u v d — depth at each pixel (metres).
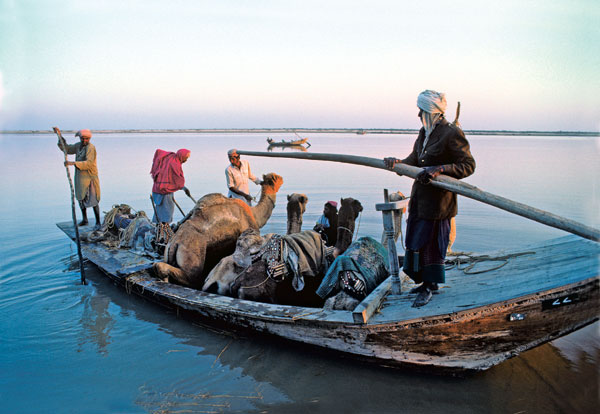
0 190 17.45
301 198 7.63
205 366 5.04
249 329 5.40
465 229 10.05
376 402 4.31
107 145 55.94
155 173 8.59
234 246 7.14
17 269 8.40
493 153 31.72
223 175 20.73
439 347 4.38
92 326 6.07
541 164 22.56
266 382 4.70
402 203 4.76
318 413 4.20
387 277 5.61
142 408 4.34
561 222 3.64
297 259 5.59
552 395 4.21
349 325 4.57
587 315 4.29
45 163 28.91
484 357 4.39
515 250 5.50
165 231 7.82
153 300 6.62
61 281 7.80
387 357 4.60
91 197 10.29
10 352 5.40
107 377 4.86
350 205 6.33
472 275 4.96
